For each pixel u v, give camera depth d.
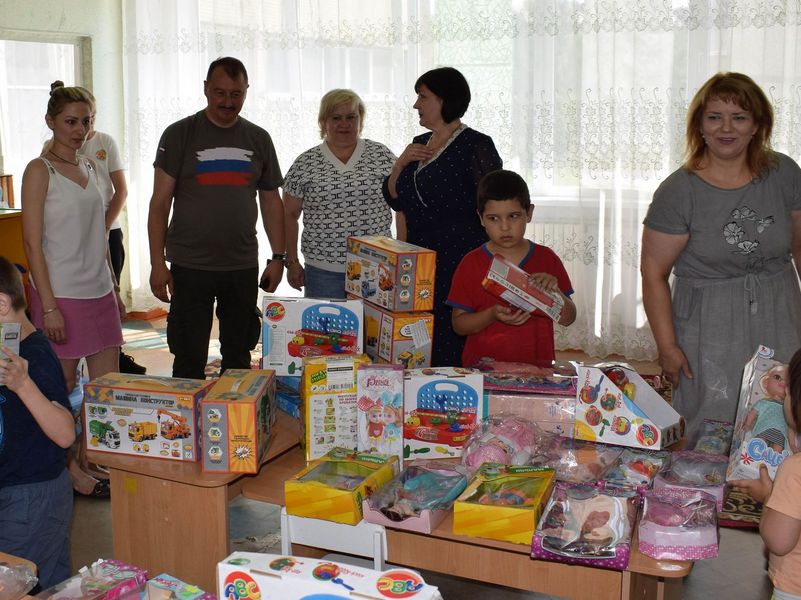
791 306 2.43
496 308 2.44
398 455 2.09
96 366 3.65
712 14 4.79
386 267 2.37
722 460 1.94
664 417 2.11
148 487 2.18
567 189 5.27
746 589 2.73
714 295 2.41
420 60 5.36
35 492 2.02
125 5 5.99
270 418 2.29
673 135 4.98
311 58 5.66
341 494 1.85
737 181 2.34
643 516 1.74
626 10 4.97
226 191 3.72
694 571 2.84
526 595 2.76
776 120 4.75
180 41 5.94
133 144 6.15
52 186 3.32
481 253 2.62
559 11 5.09
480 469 1.93
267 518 3.27
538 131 5.25
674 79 4.92
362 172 3.71
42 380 1.98
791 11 4.67
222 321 3.92
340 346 2.41
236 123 3.76
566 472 1.95
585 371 2.07
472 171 3.11
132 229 6.28
